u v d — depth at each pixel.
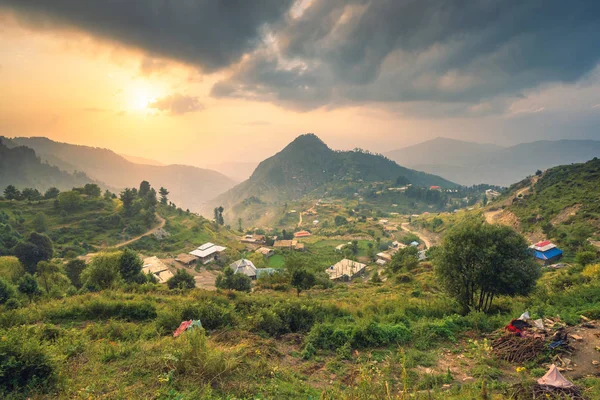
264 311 14.75
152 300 19.78
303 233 141.75
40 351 7.61
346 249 97.69
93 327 13.08
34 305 17.06
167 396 7.02
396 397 7.51
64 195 101.06
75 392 6.98
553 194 86.62
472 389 8.23
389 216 196.00
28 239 66.25
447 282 18.05
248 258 88.94
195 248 96.69
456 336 13.30
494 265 16.39
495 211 118.44
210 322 13.91
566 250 55.09
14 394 6.76
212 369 8.12
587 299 17.55
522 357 10.30
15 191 108.38
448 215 153.25
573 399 7.29
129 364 8.77
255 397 7.36
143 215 106.88
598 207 63.94
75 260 51.09
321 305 18.27
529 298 18.94
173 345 9.80
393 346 12.27
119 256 38.53
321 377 9.55
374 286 43.31
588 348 10.70
